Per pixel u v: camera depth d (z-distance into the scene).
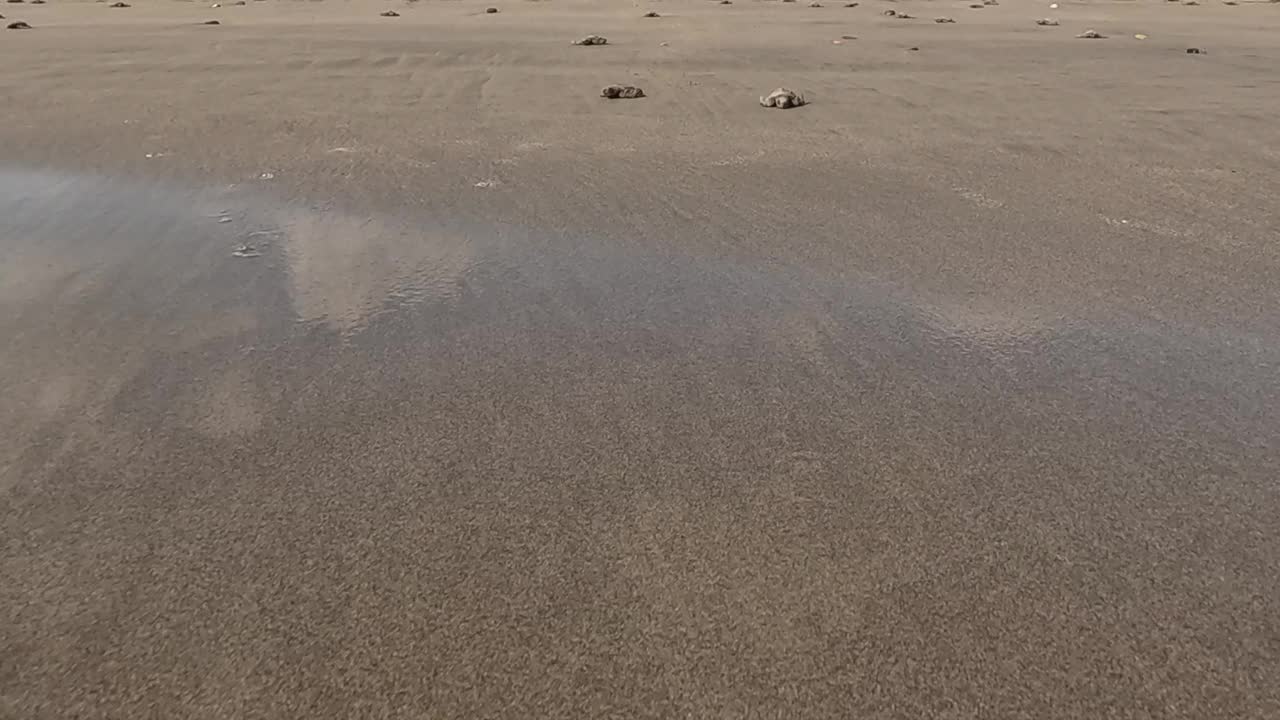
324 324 2.65
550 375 2.35
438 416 2.16
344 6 12.96
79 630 1.52
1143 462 1.97
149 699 1.38
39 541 1.73
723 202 3.75
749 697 1.38
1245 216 3.50
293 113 5.43
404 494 1.87
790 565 1.66
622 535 1.74
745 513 1.80
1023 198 3.77
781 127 5.05
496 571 1.64
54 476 1.93
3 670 1.44
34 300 2.80
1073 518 1.79
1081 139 4.71
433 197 3.82
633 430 2.10
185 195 3.86
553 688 1.39
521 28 9.70
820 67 6.99
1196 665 1.43
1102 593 1.58
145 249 3.23
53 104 5.71
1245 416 2.15
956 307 2.75
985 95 5.86
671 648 1.47
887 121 5.17
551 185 3.99
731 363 2.41
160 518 1.80
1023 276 2.97
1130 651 1.46
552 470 1.95
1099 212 3.58
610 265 3.08
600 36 8.79
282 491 1.88
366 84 6.38
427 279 2.97
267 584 1.61
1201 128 4.89
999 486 1.89
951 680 1.40
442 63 7.27
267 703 1.38
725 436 2.08
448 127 5.07
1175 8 12.50
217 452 2.02
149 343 2.53
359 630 1.51
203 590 1.60
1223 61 7.20
